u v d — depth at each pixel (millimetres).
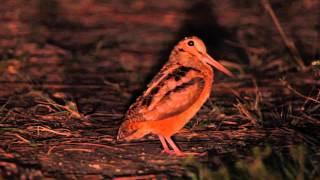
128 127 10133
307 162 9625
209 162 9820
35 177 9164
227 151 10320
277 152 9992
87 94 14039
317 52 17266
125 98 13820
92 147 10516
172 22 21344
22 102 13125
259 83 14742
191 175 9109
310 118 11938
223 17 21703
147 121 10070
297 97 13469
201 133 11250
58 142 10719
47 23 20922
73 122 11891
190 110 10352
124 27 20750
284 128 11391
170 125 10203
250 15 21734
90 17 21859
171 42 19109
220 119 12039
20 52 17297
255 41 18797
